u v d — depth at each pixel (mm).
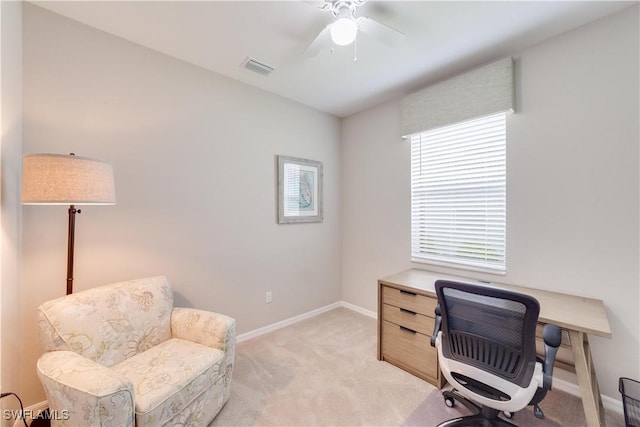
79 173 1368
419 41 1991
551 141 1956
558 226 1942
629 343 1682
